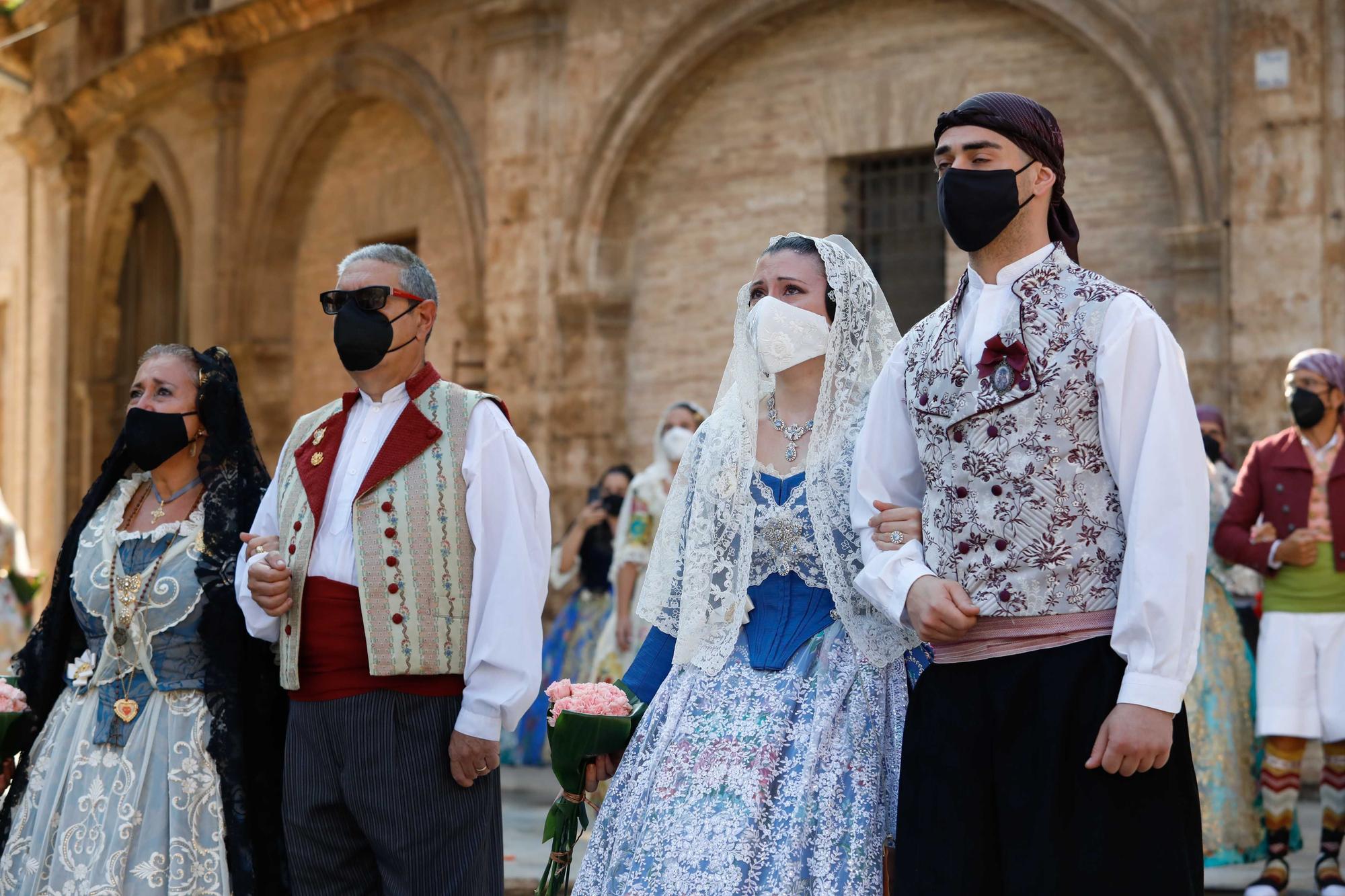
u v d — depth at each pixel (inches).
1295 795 261.3
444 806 149.4
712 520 143.3
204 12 696.4
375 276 156.0
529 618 151.9
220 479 166.6
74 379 795.4
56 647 171.5
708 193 477.1
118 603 161.9
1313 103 358.9
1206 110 375.9
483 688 149.0
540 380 497.7
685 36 470.3
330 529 153.8
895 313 444.8
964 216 119.3
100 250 777.6
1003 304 120.4
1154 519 110.8
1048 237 122.4
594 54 488.7
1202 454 113.5
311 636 151.7
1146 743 108.1
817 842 128.6
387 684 149.6
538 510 157.2
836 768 131.1
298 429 163.9
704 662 140.3
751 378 147.2
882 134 441.1
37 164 825.5
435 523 152.2
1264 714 261.1
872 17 443.5
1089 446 115.4
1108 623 114.6
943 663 120.6
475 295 528.4
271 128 625.3
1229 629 278.5
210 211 648.4
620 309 490.3
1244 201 366.3
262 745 163.3
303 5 591.8
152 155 693.9
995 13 420.8
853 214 454.9
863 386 143.5
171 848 156.5
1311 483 262.5
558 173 495.8
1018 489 116.0
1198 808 114.1
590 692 145.9
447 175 565.3
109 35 778.8
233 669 161.8
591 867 137.6
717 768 132.6
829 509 139.2
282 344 633.6
